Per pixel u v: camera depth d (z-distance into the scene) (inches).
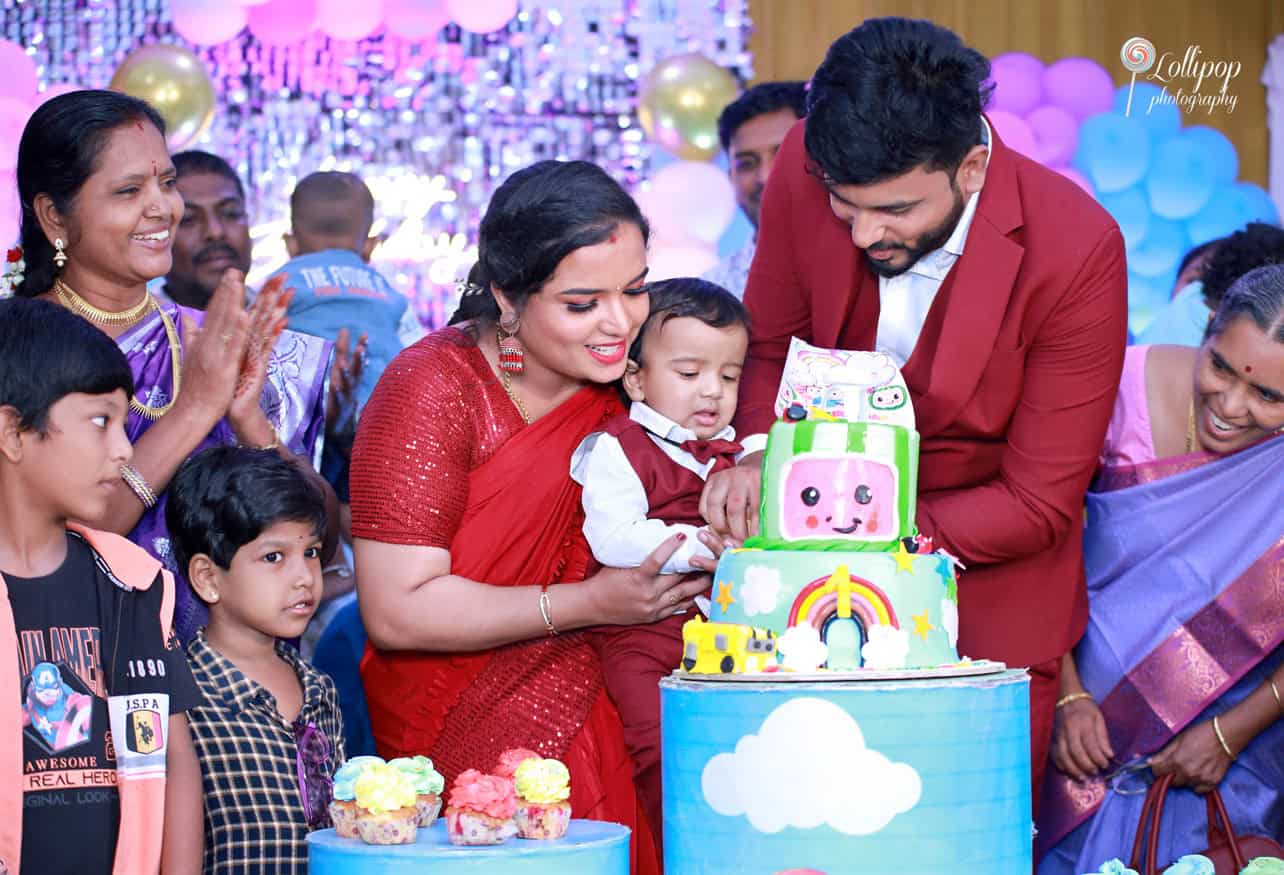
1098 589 119.8
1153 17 180.5
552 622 95.0
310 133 177.5
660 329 100.6
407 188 177.8
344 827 78.3
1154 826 113.3
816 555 79.1
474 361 98.3
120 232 98.3
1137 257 175.6
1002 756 76.6
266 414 110.7
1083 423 95.5
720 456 99.7
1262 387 112.8
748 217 171.8
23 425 78.8
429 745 98.3
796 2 182.1
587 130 181.8
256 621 91.5
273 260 175.0
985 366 95.7
